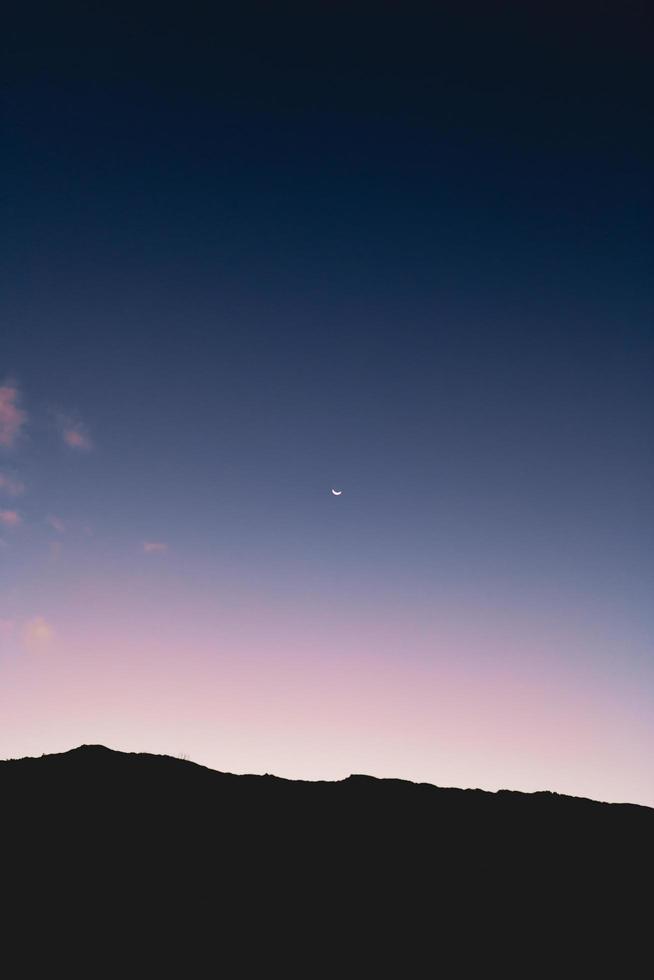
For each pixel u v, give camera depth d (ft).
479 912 109.60
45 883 101.76
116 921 94.22
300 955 91.66
